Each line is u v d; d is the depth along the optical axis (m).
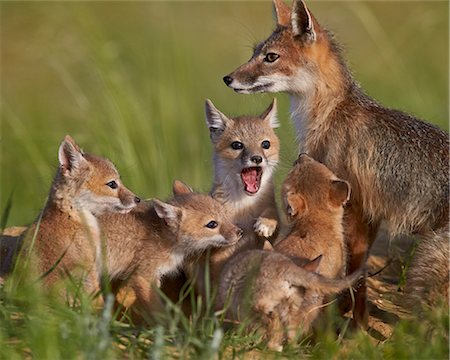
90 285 11.57
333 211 11.78
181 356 9.81
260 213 13.11
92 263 11.73
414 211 12.64
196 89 29.66
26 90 33.16
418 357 10.16
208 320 10.63
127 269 12.09
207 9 37.03
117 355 10.00
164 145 22.00
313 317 11.08
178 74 26.22
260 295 10.51
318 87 13.52
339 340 11.11
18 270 11.38
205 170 22.44
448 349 10.39
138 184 19.50
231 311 10.96
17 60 35.69
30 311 10.34
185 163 22.86
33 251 11.57
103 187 12.17
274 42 13.80
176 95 25.45
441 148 12.79
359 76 29.92
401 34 34.78
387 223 12.97
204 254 12.34
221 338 10.20
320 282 10.41
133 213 12.32
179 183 13.00
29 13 37.97
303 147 13.54
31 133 23.66
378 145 12.90
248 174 13.09
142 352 10.07
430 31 34.75
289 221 11.91
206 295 11.39
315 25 13.55
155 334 10.09
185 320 10.44
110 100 21.62
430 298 11.25
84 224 11.88
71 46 26.55
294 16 13.63
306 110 13.60
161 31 32.25
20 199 22.75
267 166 13.18
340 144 13.15
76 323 9.96
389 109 13.40
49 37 30.11
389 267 14.44
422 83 29.42
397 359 10.25
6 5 38.56
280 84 13.72
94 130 21.38
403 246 15.12
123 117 21.33
